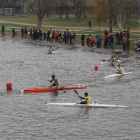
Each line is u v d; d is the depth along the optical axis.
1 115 48.19
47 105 53.56
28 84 68.62
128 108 51.56
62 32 173.38
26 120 46.19
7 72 81.56
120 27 157.38
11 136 40.53
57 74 79.06
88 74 79.19
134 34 159.38
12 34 178.62
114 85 67.69
